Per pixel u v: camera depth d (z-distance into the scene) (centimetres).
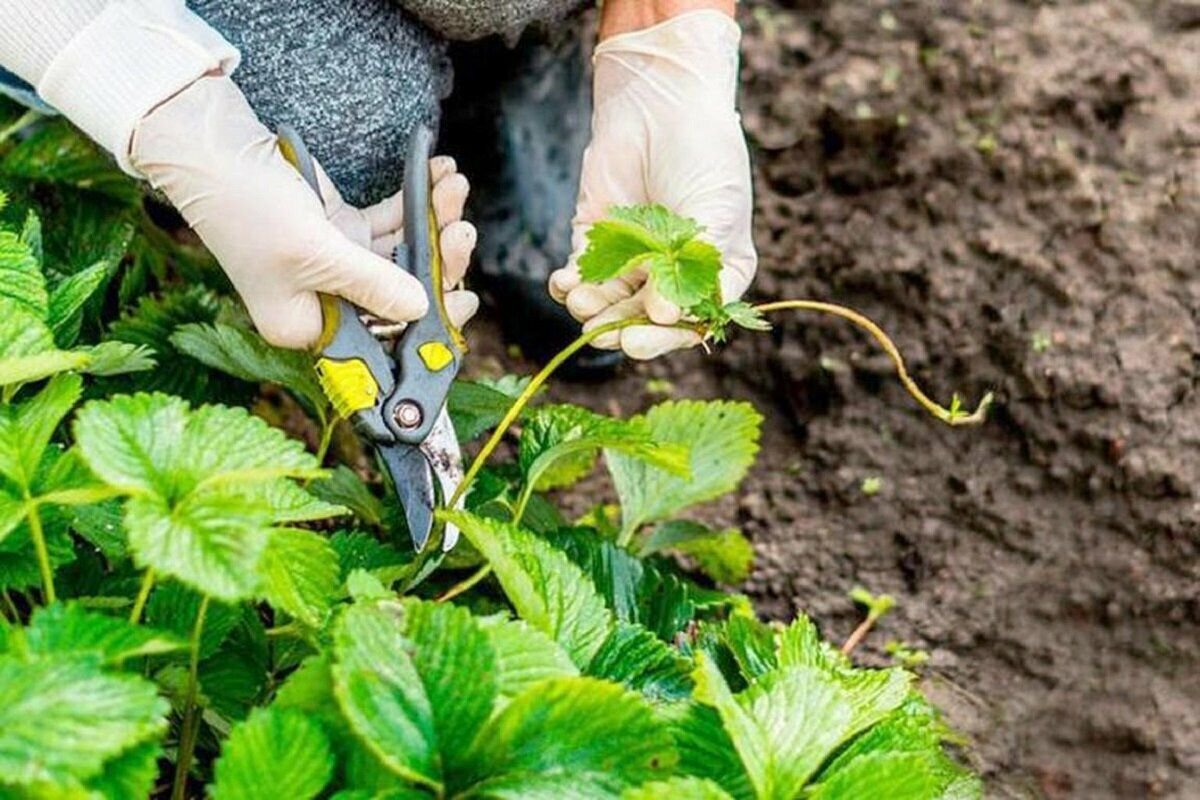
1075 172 201
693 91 157
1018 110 207
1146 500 182
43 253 167
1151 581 178
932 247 204
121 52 129
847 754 118
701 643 141
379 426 136
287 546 108
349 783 101
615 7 164
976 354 197
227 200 132
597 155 161
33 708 88
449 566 152
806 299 207
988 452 193
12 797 90
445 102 206
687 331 143
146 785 92
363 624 99
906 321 202
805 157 214
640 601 150
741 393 208
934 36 214
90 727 87
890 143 210
